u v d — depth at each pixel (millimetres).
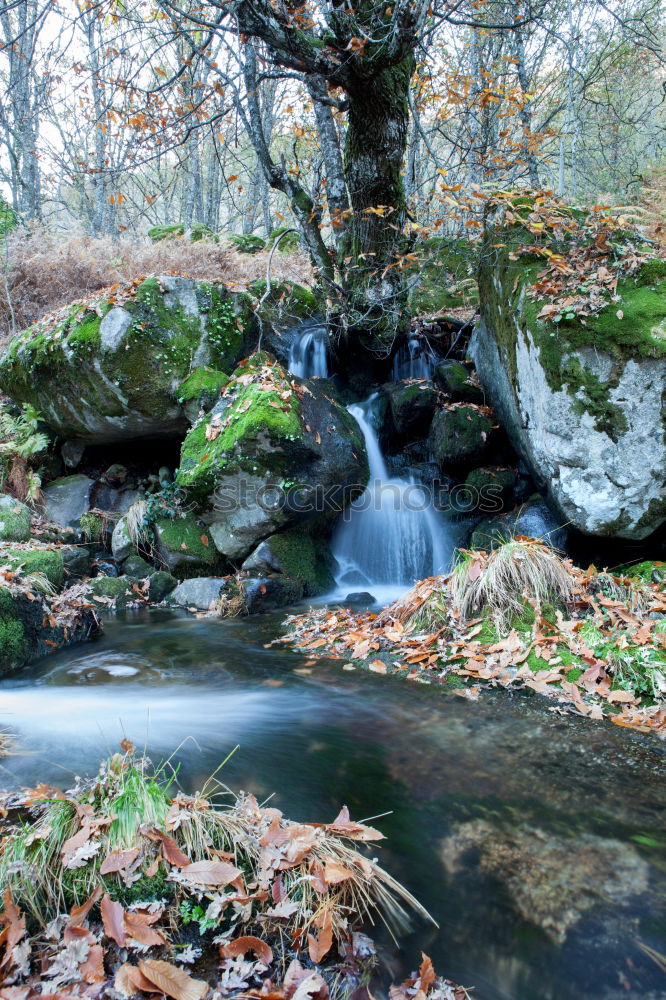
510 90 9484
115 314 6512
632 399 4840
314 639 4926
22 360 7293
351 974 1859
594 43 11906
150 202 6500
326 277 7492
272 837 2291
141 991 1752
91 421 7082
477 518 6879
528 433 5812
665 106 13734
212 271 10109
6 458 7168
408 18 5473
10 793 2693
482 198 6086
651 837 2426
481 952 1941
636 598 4270
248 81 5805
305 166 8984
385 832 2498
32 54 6945
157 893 2029
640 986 1814
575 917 2061
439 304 9703
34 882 2057
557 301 5172
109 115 5910
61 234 10195
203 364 7078
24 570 5102
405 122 6871
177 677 4262
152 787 2377
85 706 3779
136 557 6668
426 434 7656
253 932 1963
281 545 6324
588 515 5133
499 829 2504
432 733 3318
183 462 6426
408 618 4730
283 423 5934
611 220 5457
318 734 3361
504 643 4055
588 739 3174
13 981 1772
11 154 13656
